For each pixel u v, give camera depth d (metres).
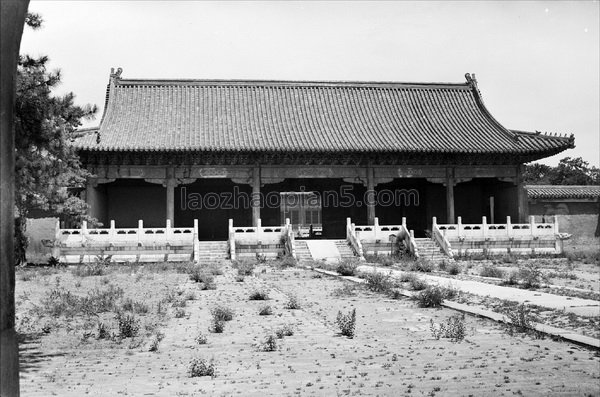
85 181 49.22
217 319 16.75
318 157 52.19
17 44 3.79
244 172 52.25
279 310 20.17
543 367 11.68
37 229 50.88
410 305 21.22
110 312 19.80
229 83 58.97
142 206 56.44
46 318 18.55
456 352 13.22
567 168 119.00
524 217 54.81
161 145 49.22
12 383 3.71
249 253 46.72
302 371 11.50
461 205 61.78
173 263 42.38
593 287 26.89
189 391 9.98
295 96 58.75
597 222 61.00
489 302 21.08
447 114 58.88
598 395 9.58
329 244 47.88
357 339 14.97
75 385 10.48
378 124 56.12
